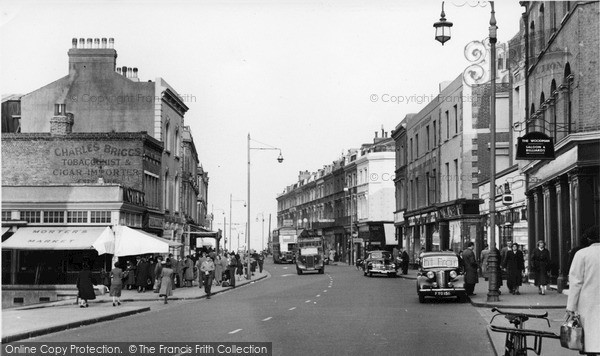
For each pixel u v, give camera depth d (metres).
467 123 46.12
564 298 24.75
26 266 38.19
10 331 17.27
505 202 28.19
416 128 61.81
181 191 56.56
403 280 47.00
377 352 13.48
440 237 51.25
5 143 42.56
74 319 20.70
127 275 38.81
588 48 24.14
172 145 52.84
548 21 28.92
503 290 29.88
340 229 101.25
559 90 26.77
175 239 53.84
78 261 38.62
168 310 25.69
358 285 40.84
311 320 19.98
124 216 39.56
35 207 38.12
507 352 10.40
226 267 43.84
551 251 28.77
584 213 24.22
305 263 62.91
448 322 19.28
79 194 38.19
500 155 45.59
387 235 75.06
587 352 7.96
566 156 25.55
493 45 24.25
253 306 26.14
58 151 42.56
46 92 47.06
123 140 43.12
